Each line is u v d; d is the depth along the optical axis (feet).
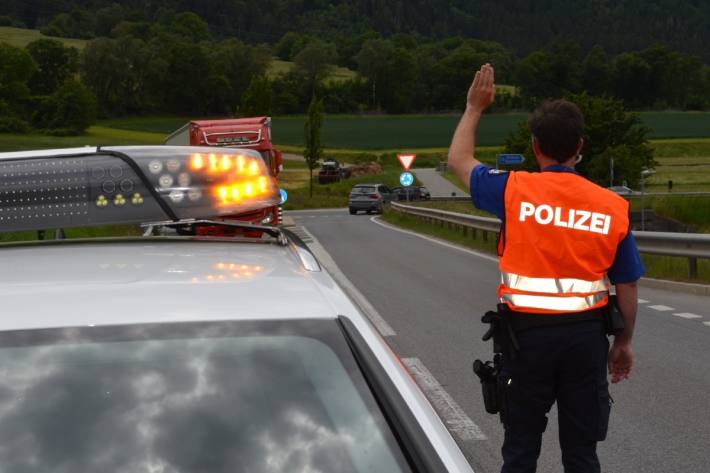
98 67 652.48
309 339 8.36
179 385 7.84
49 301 8.50
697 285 48.73
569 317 13.14
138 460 7.39
